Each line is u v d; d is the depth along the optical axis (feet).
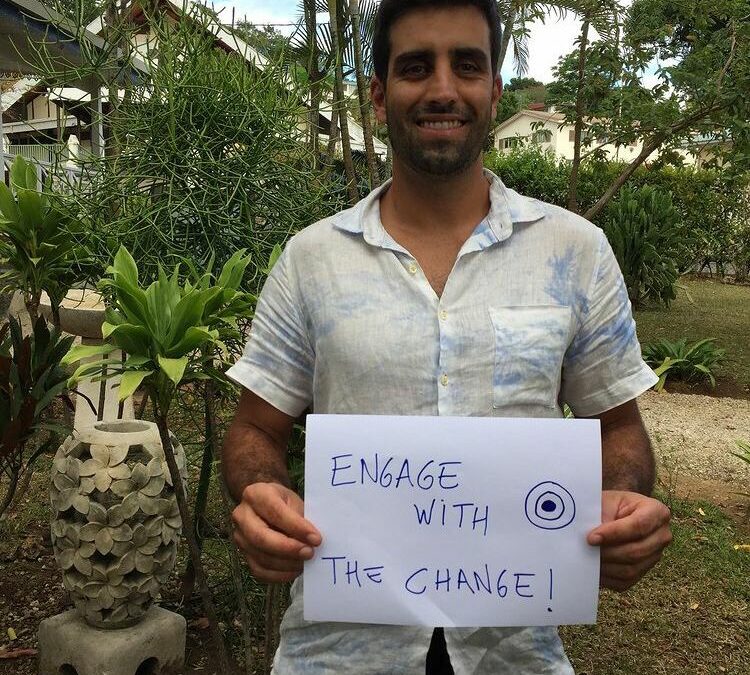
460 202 4.03
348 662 3.93
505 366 3.83
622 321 4.06
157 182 7.82
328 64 10.21
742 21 15.97
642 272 34.45
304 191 8.11
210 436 7.72
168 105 7.48
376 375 3.88
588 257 4.00
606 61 16.01
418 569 3.69
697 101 15.12
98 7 8.43
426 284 3.92
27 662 8.02
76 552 7.20
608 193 15.85
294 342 4.19
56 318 9.34
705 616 9.78
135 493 7.18
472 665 3.87
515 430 3.66
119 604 7.32
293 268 4.16
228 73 7.68
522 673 3.95
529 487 3.66
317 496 3.67
